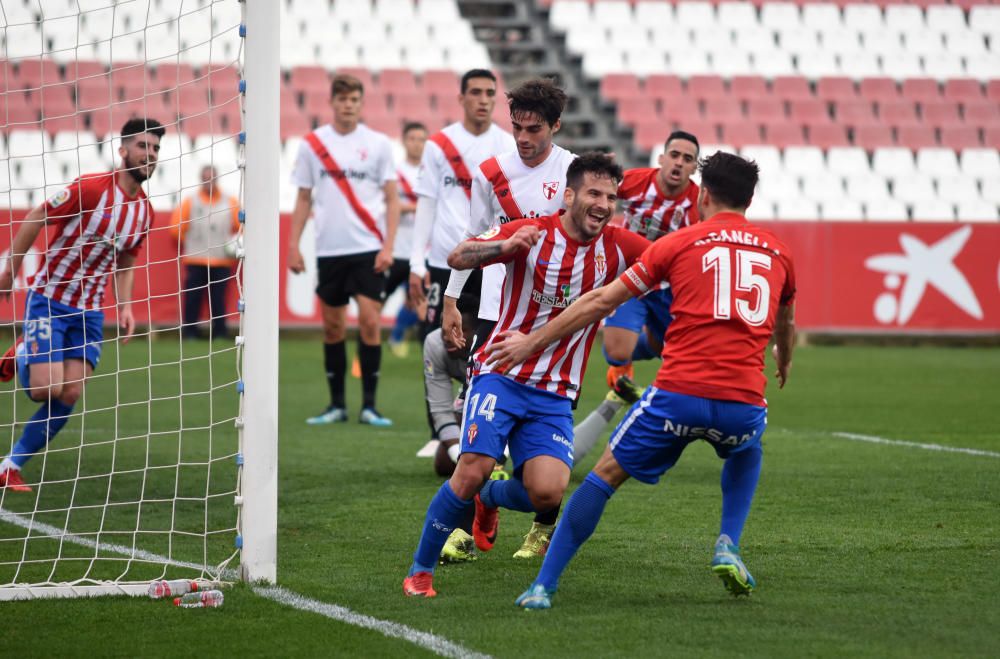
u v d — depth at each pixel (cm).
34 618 1484
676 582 1656
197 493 2386
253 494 1645
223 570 1717
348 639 1372
